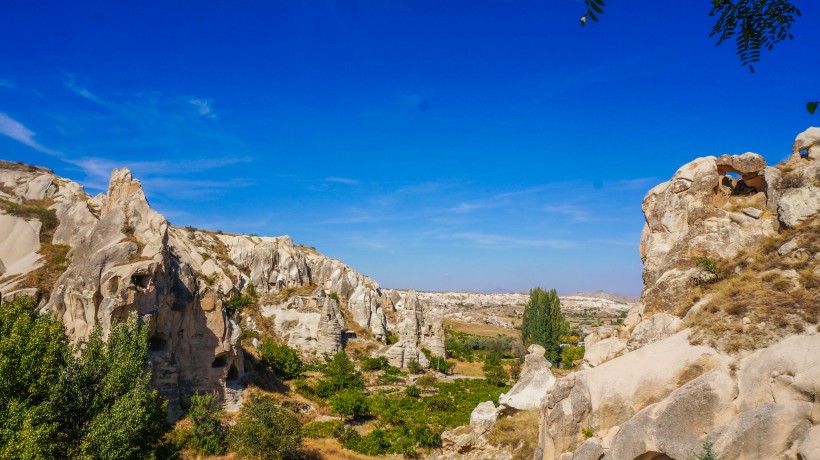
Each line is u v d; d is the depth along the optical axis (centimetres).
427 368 10331
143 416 2658
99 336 2847
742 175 2988
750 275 2389
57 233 5697
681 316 2533
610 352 2742
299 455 4244
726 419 1792
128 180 5444
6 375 2303
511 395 3488
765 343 1928
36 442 2127
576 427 2200
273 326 10231
